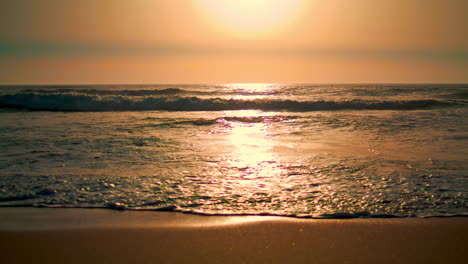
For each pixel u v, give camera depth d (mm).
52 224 3529
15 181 4980
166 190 4641
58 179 5094
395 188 4699
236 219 3691
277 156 6793
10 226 3467
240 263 2740
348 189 4676
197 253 2916
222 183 4969
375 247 3025
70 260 2787
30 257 2834
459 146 7727
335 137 9156
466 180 5023
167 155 6855
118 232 3350
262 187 4789
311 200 4266
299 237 3234
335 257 2844
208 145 7992
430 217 3715
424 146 7773
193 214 3836
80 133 9531
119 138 8773
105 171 5570
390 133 9703
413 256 2863
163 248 3010
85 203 4160
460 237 3219
